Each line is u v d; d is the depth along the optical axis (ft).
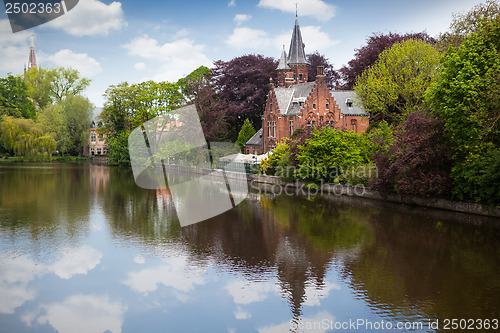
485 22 87.86
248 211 89.76
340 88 219.41
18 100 285.02
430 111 100.94
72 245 60.59
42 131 250.57
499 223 73.31
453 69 84.48
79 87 313.53
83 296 42.80
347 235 67.41
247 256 55.93
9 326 36.55
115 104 256.93
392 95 136.87
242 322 37.19
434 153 86.33
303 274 49.03
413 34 190.70
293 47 229.25
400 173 91.97
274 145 192.65
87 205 94.32
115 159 238.07
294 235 67.46
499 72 77.15
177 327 36.42
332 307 40.16
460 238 64.28
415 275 48.52
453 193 84.38
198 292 43.70
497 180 74.18
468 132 81.66
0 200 101.45
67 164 246.47
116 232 68.39
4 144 247.29
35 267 51.24
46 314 38.91
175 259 54.39
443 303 40.88
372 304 40.75
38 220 77.36
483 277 47.70
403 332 35.29
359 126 189.06
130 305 40.70
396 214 84.12
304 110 180.34
